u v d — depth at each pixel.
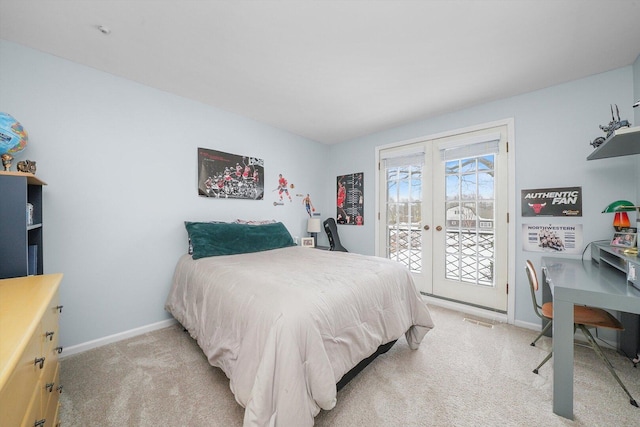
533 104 2.27
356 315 1.38
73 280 1.84
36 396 0.79
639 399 1.37
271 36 1.57
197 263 2.03
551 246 2.19
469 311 2.64
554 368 1.28
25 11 1.34
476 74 2.01
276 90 2.29
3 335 0.66
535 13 1.37
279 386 0.97
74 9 1.34
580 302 1.23
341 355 1.25
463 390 1.45
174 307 2.07
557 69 1.93
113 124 2.01
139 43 1.64
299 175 3.64
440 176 2.90
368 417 1.26
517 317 2.36
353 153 3.77
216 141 2.67
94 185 1.92
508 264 2.41
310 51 1.72
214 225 2.41
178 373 1.60
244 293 1.36
